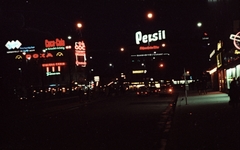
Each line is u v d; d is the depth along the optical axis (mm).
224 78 45375
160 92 55531
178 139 11961
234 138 11398
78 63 65625
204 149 9906
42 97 54062
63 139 14664
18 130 19516
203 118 17969
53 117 28078
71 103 49812
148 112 27203
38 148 12625
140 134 15227
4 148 13039
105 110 32094
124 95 74625
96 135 15430
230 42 32500
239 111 20281
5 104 33562
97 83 69375
